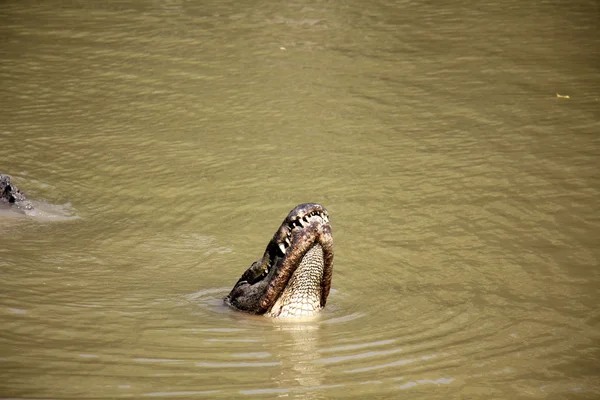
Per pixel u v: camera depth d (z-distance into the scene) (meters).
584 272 36.16
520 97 61.75
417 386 25.27
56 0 88.50
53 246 38.75
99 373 25.31
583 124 56.28
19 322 29.11
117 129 56.28
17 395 23.59
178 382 24.88
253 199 46.09
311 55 71.69
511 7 86.12
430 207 44.34
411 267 37.09
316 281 30.75
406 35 77.38
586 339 29.47
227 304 32.28
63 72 67.31
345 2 88.62
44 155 51.66
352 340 28.83
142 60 70.25
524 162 50.22
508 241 39.78
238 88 64.06
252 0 89.06
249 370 25.95
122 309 31.11
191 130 56.28
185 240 40.59
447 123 57.22
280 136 55.28
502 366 27.03
